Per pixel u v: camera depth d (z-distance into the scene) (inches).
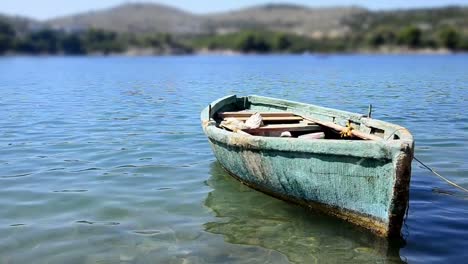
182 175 413.4
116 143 532.1
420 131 577.0
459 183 382.9
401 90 1040.8
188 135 570.9
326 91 1024.2
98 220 318.7
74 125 646.5
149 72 2030.0
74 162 454.3
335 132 397.4
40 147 515.5
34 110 795.4
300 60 3663.9
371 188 277.7
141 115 729.0
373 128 375.9
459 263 261.4
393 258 267.6
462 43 5605.3
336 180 293.0
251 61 3548.2
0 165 442.9
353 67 2247.8
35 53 6732.3
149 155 479.5
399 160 259.6
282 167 319.9
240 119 439.5
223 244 285.3
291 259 267.9
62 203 347.6
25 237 293.1
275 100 510.9
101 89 1180.5
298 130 396.5
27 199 354.9
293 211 331.6
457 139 529.3
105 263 263.4
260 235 296.8
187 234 298.4
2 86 1288.1
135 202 350.6
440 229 301.3
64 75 1854.1
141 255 271.9
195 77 1611.7
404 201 268.1
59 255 271.9
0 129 619.2
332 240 288.5
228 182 394.3
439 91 1011.9
